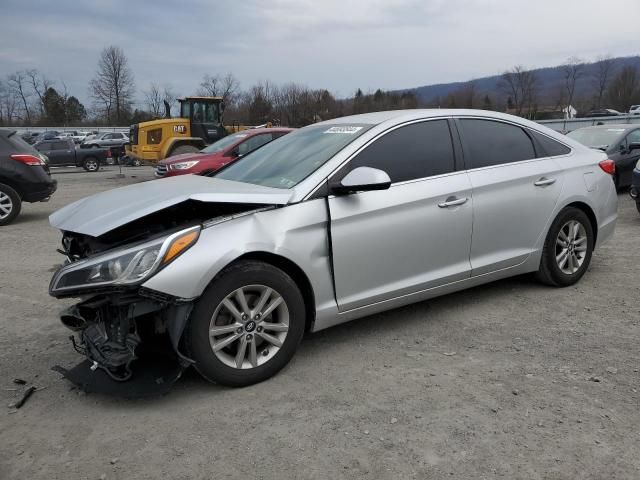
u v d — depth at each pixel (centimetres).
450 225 414
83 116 7844
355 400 321
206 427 298
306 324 375
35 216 1091
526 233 466
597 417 295
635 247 656
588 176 508
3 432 300
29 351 408
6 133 984
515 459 262
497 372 350
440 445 275
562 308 457
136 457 274
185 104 2005
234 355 338
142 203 334
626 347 381
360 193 377
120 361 316
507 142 468
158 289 301
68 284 313
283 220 346
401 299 401
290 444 280
